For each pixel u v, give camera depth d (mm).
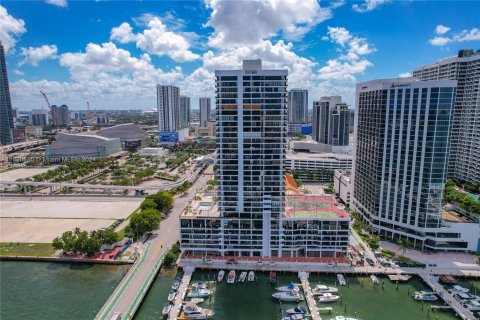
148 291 154500
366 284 161125
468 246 187875
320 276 167625
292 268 171375
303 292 154875
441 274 166125
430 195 185625
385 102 195750
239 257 183000
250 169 175875
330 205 198875
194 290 152750
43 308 141875
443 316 139625
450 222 190375
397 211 199625
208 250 185000
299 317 136625
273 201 178375
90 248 182500
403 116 188625
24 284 160500
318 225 180375
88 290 155250
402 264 173875
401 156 193125
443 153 180875
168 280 164250
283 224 181250
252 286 159375
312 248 183000
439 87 175125
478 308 141000
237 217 181250
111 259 181375
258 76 166625
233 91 168750
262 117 170250
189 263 177125
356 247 194750
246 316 138500
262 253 184000
